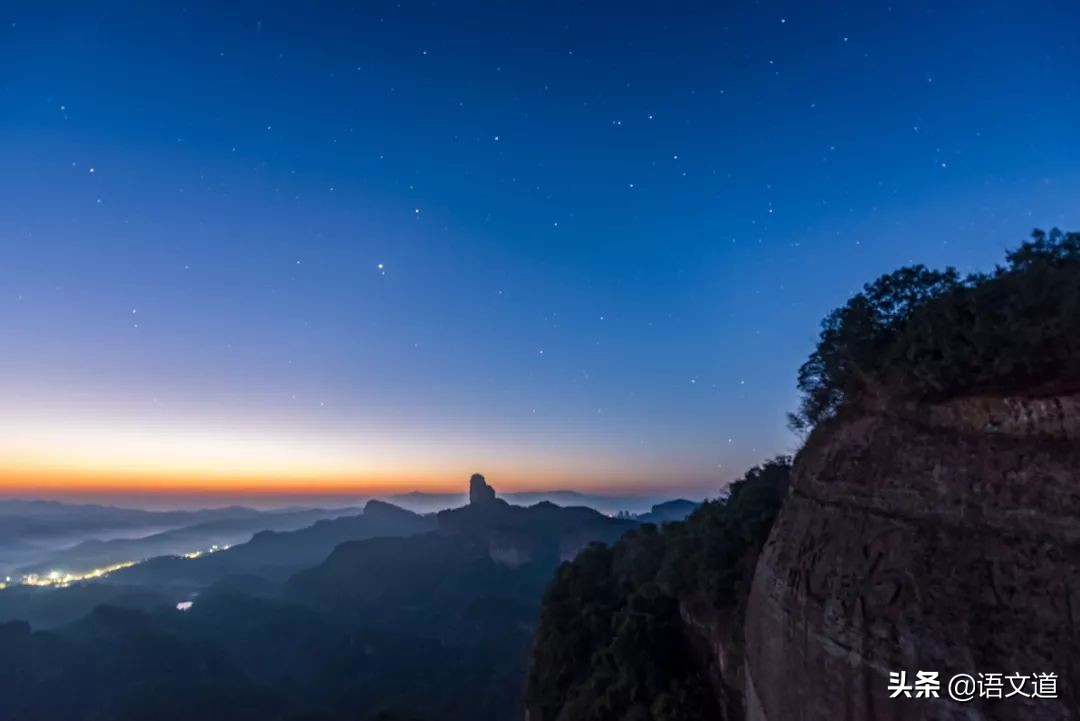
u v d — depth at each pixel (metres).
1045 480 11.70
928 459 14.01
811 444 19.94
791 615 16.50
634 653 30.64
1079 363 12.19
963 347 14.10
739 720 25.41
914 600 12.77
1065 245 14.29
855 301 18.52
